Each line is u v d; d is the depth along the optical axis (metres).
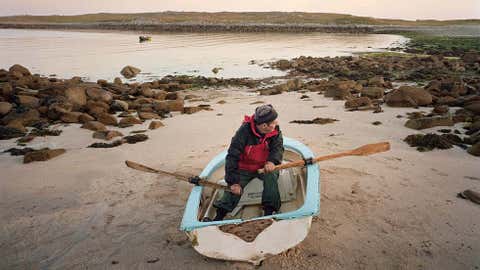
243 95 15.59
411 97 11.57
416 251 4.28
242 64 26.66
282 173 5.63
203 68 24.98
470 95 12.75
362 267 4.07
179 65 26.55
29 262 4.55
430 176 6.17
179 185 6.39
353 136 8.55
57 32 70.94
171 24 78.94
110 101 14.46
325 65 24.16
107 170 7.24
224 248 3.89
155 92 16.09
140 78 21.53
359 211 5.18
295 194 5.28
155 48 38.56
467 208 5.11
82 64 27.61
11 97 14.01
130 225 5.23
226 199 4.75
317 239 4.58
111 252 4.64
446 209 5.11
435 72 19.72
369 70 21.64
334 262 4.16
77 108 12.82
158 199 5.93
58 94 14.20
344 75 20.30
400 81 17.67
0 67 26.30
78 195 6.25
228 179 4.55
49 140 9.62
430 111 10.84
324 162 6.95
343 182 6.07
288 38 51.94
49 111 12.00
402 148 7.56
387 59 25.95
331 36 55.16
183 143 8.72
